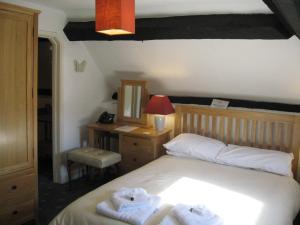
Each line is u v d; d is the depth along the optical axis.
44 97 5.18
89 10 3.54
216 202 2.31
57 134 4.06
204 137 3.62
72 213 2.17
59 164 4.12
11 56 2.70
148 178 2.79
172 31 3.11
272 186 2.68
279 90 3.38
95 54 4.26
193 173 2.95
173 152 3.58
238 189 2.58
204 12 2.96
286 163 2.99
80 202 2.29
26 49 2.80
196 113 3.82
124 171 3.94
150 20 3.25
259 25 2.66
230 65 3.39
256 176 2.92
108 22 1.80
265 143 3.48
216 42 3.21
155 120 3.90
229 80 3.58
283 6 1.66
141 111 4.13
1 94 2.66
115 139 4.54
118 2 1.76
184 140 3.56
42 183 4.15
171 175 2.88
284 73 3.18
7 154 2.76
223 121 3.68
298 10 1.77
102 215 2.09
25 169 2.92
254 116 3.45
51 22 3.63
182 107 3.89
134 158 3.83
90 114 4.49
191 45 3.39
